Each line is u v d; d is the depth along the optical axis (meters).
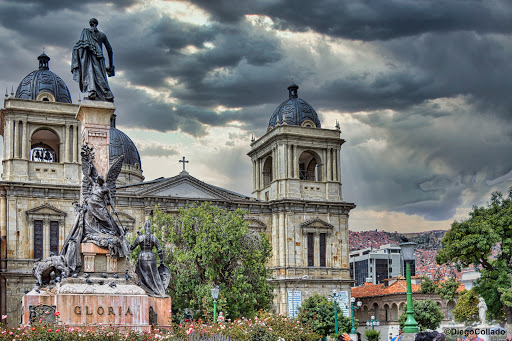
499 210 69.19
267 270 72.94
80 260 33.56
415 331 32.50
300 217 99.56
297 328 38.84
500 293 66.62
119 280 33.25
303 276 95.88
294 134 100.56
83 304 31.48
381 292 120.00
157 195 93.06
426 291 101.12
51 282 33.44
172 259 67.06
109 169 36.31
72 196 89.44
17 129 89.19
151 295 34.22
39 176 89.56
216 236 67.69
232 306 65.19
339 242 100.94
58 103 91.00
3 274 84.62
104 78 38.62
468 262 70.00
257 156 108.75
